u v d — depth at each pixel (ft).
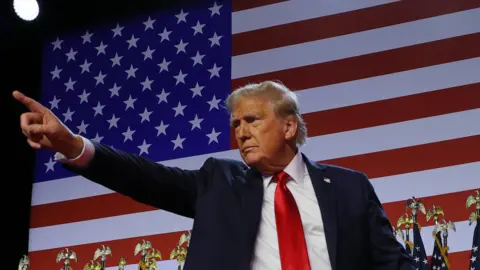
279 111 10.19
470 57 21.27
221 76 23.35
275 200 9.62
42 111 8.70
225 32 23.85
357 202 9.88
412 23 22.12
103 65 24.81
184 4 24.63
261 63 23.04
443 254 16.25
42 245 23.15
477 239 16.31
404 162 20.62
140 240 22.27
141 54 24.53
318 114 21.80
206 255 9.23
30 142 8.71
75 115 24.47
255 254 9.32
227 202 9.65
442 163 20.31
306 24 23.09
